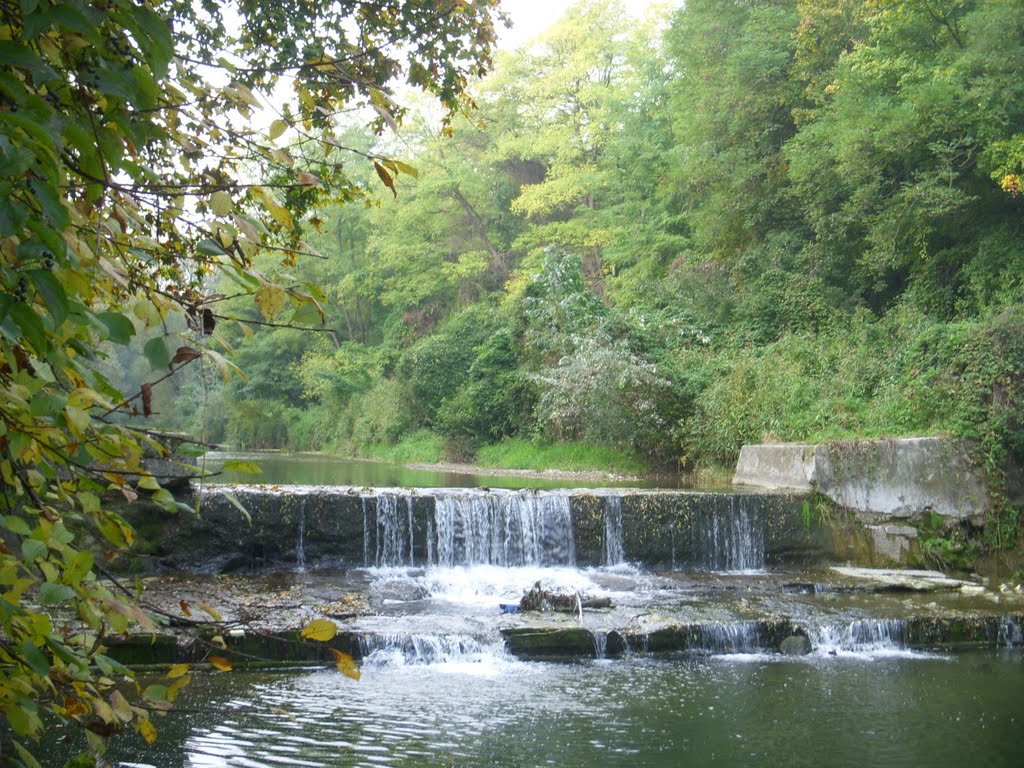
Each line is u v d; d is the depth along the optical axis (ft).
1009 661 29.27
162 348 6.15
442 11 15.35
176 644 25.25
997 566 41.81
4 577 6.11
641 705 23.56
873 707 23.80
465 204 129.49
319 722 21.12
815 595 36.11
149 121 6.87
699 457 61.46
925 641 31.53
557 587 35.14
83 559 6.34
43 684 7.28
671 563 40.98
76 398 6.21
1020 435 43.09
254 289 7.23
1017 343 44.75
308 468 82.69
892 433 45.93
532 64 128.06
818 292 62.03
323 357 137.80
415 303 134.21
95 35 5.56
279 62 10.61
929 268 57.06
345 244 149.07
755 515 41.98
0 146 4.95
